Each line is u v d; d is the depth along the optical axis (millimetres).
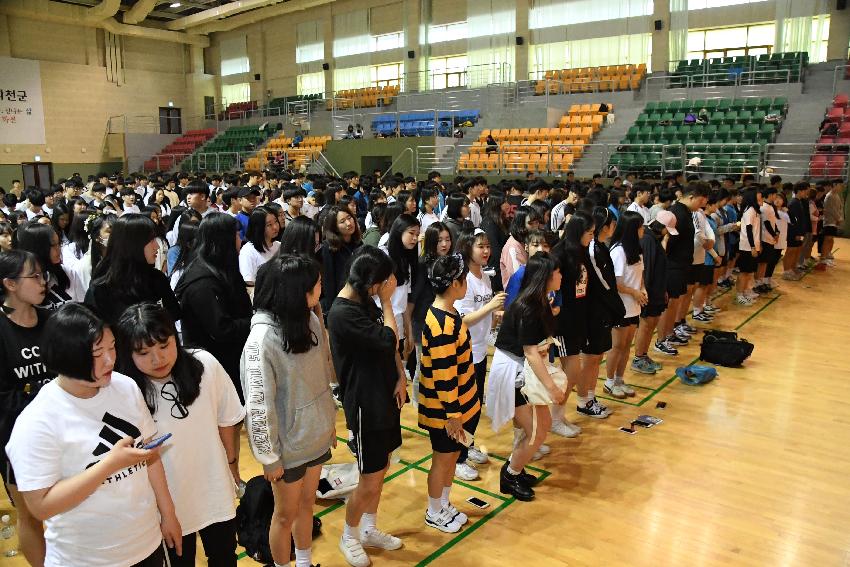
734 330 6559
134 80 23391
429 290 3969
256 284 2295
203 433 1991
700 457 3828
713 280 7477
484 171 14750
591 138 14766
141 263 2670
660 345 5836
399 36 21062
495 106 17938
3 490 3553
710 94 15250
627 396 4812
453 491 3449
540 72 18453
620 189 8211
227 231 2781
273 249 4156
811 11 14773
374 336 2432
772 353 5828
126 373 1855
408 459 3854
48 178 21016
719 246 6840
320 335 2379
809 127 13031
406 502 3338
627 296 4562
